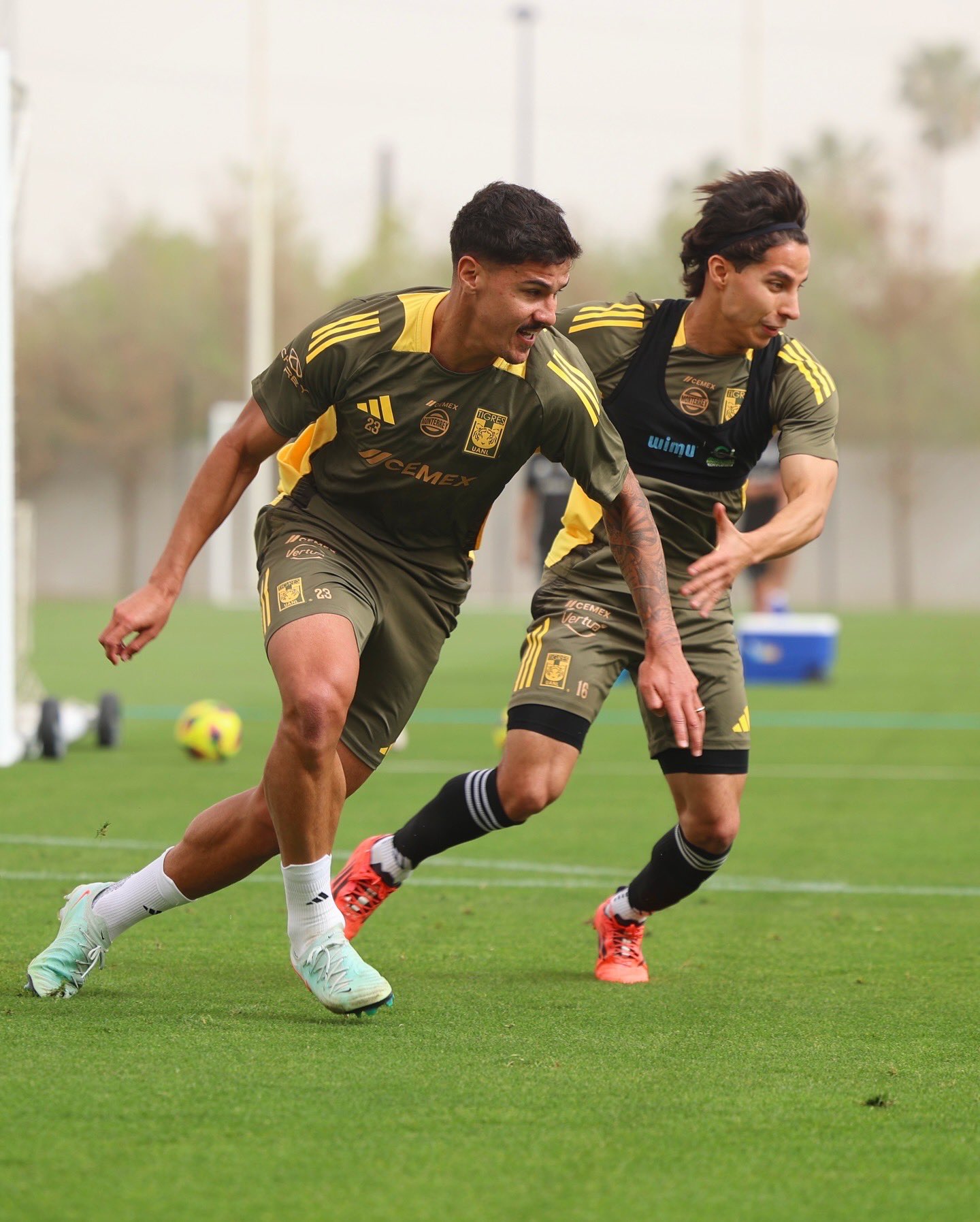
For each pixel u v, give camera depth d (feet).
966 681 171.83
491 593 393.50
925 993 43.37
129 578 434.71
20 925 50.06
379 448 39.47
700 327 45.73
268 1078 32.83
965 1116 31.27
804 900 58.70
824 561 407.23
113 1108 30.37
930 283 451.53
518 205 36.22
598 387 46.62
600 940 45.80
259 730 118.42
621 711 142.10
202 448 428.15
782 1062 35.42
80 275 476.54
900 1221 25.50
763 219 44.11
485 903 57.21
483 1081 33.09
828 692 159.02
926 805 84.74
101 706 105.70
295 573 39.75
